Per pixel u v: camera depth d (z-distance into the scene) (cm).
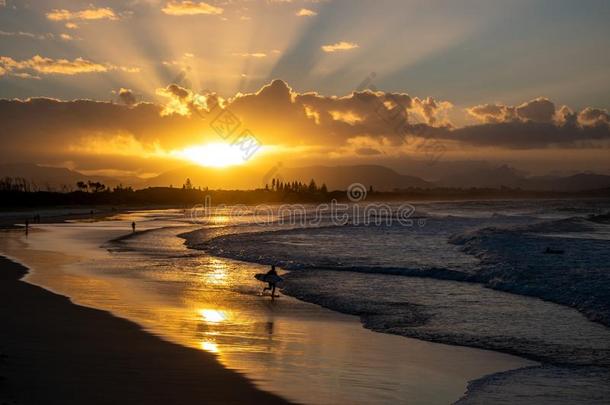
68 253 3878
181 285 2477
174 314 1809
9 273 2734
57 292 2162
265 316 1842
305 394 1059
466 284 2583
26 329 1508
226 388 1070
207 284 2525
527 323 1762
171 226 7825
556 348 1464
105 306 1897
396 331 1647
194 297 2167
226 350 1362
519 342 1523
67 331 1495
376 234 6147
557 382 1185
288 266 3234
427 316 1872
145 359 1245
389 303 2109
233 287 2455
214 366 1214
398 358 1352
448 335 1602
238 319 1775
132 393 1012
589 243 4459
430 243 4972
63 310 1795
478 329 1681
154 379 1102
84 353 1273
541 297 2225
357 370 1239
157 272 2909
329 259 3647
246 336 1536
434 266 3262
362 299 2191
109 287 2341
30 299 1992
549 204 19388
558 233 5800
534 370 1272
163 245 4675
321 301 2142
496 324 1750
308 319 1808
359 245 4756
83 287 2316
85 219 9969
